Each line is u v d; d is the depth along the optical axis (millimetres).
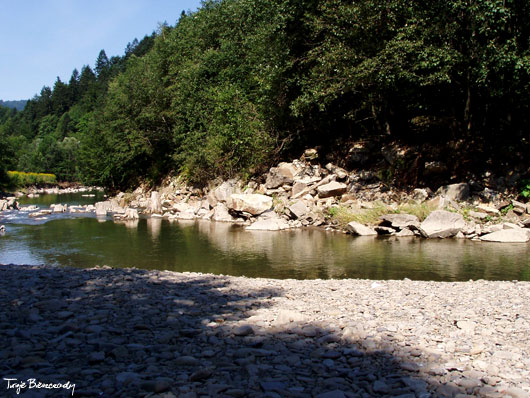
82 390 4152
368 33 24734
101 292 8859
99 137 55438
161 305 7855
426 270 13664
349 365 5129
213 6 43438
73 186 98562
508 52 21438
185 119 39656
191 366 4965
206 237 21297
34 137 162000
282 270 14086
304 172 27891
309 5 26594
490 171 24484
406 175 25625
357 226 21688
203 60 38625
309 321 6977
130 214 30156
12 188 76375
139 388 4266
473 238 19797
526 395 4262
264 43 29688
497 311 7875
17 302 7727
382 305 8352
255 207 26453
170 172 42594
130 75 49844
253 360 5152
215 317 7109
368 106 29625
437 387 4520
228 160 32188
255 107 31922
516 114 25609
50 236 21906
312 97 26141
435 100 27641
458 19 22891
